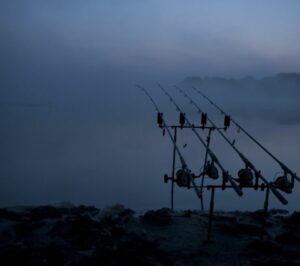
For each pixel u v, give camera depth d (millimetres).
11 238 1674
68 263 1358
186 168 1668
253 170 1620
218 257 1498
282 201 1363
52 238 1648
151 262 1345
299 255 1508
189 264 1435
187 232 1799
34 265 1320
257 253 1529
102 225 1776
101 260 1373
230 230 1799
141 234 1718
